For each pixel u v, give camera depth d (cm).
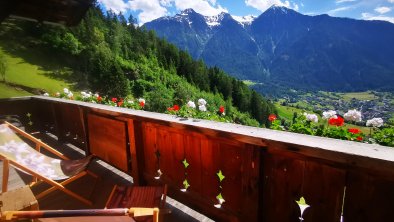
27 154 295
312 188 162
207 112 363
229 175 211
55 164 301
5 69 4956
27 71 5700
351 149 139
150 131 284
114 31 8819
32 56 6425
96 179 318
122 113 301
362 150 136
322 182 157
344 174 146
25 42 6769
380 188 134
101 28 8656
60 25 247
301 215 161
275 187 182
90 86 6134
